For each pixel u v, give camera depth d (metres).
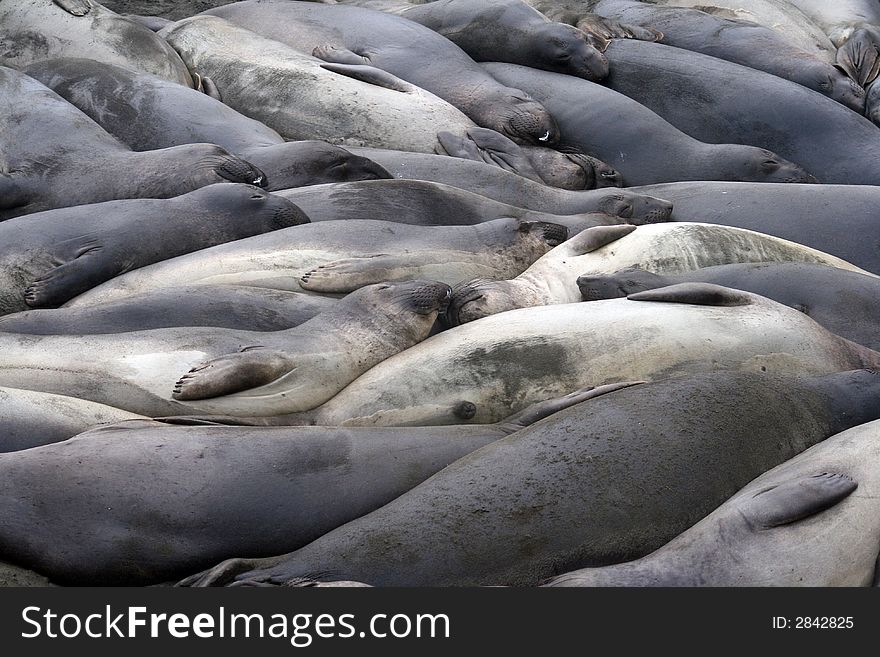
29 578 5.00
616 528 4.90
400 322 6.29
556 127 9.21
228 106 9.36
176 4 11.09
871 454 5.12
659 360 6.02
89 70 8.99
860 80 10.20
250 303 6.51
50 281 6.70
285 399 5.87
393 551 4.79
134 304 6.38
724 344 6.08
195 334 6.04
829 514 4.81
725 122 9.46
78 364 5.91
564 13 10.79
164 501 4.99
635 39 10.30
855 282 6.82
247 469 5.10
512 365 5.99
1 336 6.09
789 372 6.08
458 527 4.84
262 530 5.03
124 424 5.33
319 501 5.09
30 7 9.62
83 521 4.94
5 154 7.96
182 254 7.09
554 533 4.85
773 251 7.37
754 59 10.18
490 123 9.27
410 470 5.27
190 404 5.75
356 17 10.26
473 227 7.27
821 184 8.28
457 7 10.37
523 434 5.32
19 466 5.01
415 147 8.97
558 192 8.24
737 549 4.73
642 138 9.15
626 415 5.33
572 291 6.93
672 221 8.07
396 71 9.79
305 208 7.52
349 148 8.77
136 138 8.60
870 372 5.89
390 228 7.16
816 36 10.93
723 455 5.23
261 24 10.44
